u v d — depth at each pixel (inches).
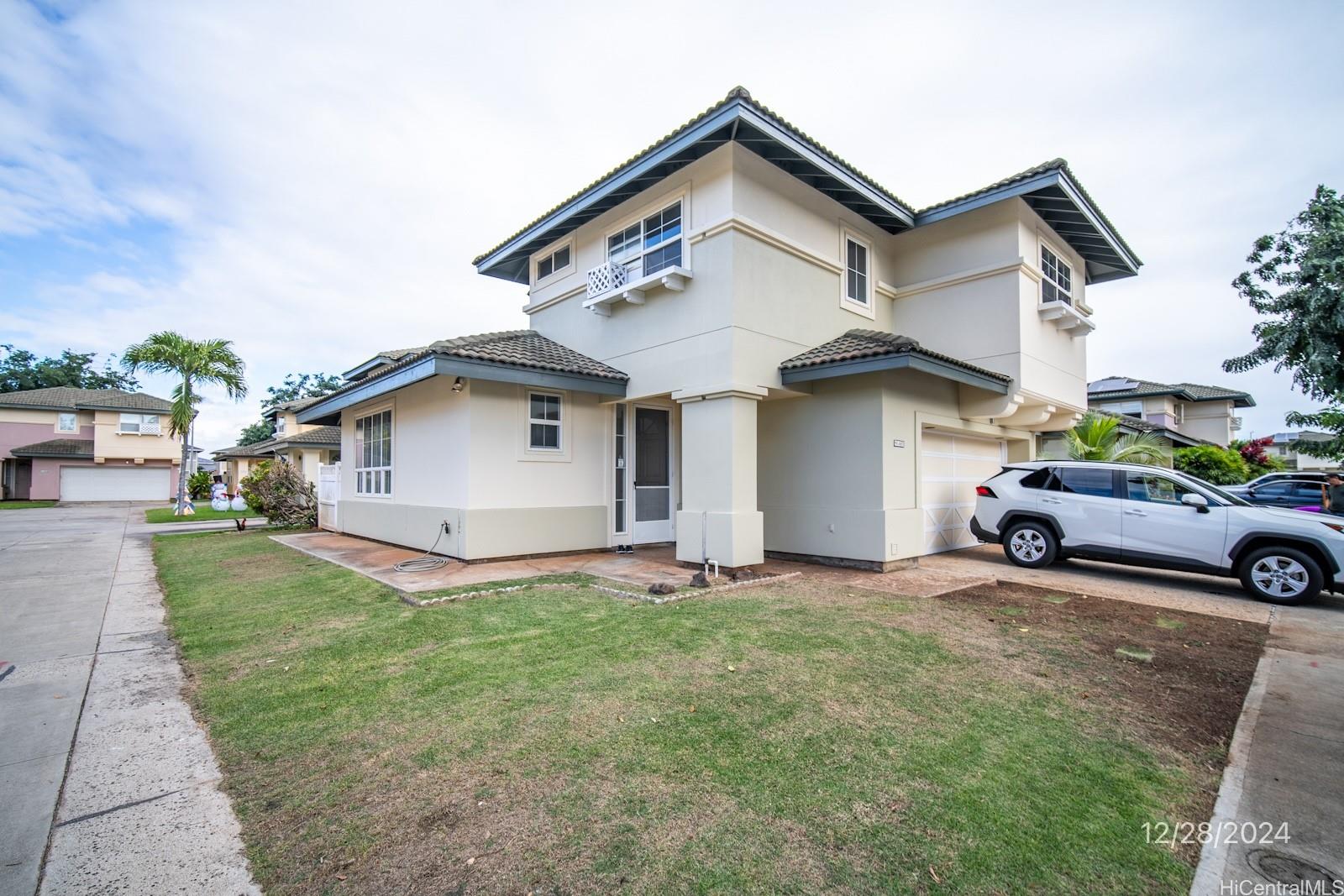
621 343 395.2
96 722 143.3
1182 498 301.6
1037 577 321.7
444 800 107.5
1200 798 110.9
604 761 121.4
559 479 383.9
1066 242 459.5
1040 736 134.9
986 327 397.4
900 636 207.9
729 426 323.9
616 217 403.2
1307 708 151.8
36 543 526.9
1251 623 231.1
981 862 90.6
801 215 367.9
